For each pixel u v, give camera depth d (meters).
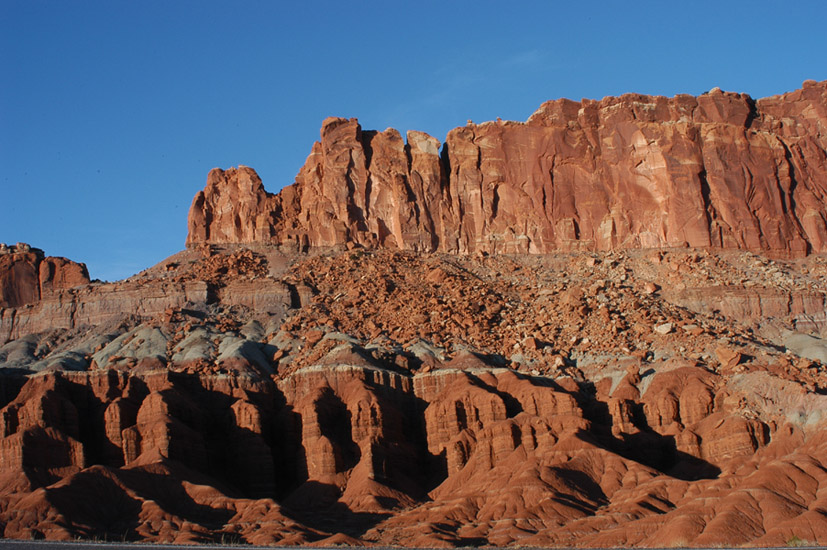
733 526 120.94
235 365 173.62
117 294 197.50
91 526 133.75
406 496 150.38
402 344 181.50
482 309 195.88
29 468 151.25
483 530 131.75
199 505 143.25
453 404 164.12
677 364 170.88
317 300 197.38
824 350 175.88
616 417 161.38
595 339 182.62
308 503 150.75
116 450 159.38
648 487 138.50
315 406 162.62
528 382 168.62
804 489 130.00
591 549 118.19
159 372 170.50
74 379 170.88
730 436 152.75
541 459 148.50
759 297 195.88
